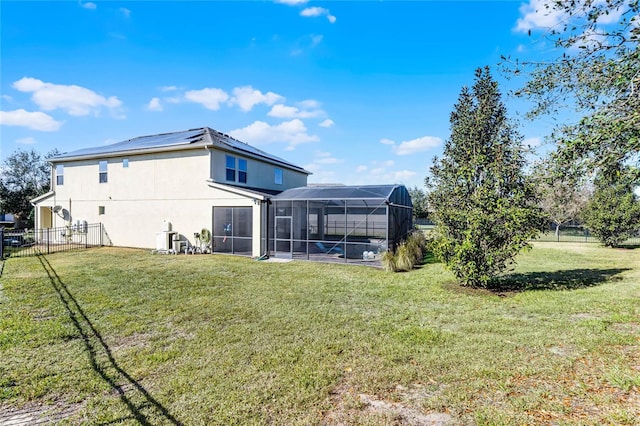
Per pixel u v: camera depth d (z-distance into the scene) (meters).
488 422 3.08
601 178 4.28
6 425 3.19
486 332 5.49
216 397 3.62
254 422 3.18
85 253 16.36
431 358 4.50
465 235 8.62
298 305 7.31
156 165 18.16
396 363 4.39
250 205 15.66
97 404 3.52
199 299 7.84
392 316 6.47
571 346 4.78
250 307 7.16
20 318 6.40
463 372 4.09
